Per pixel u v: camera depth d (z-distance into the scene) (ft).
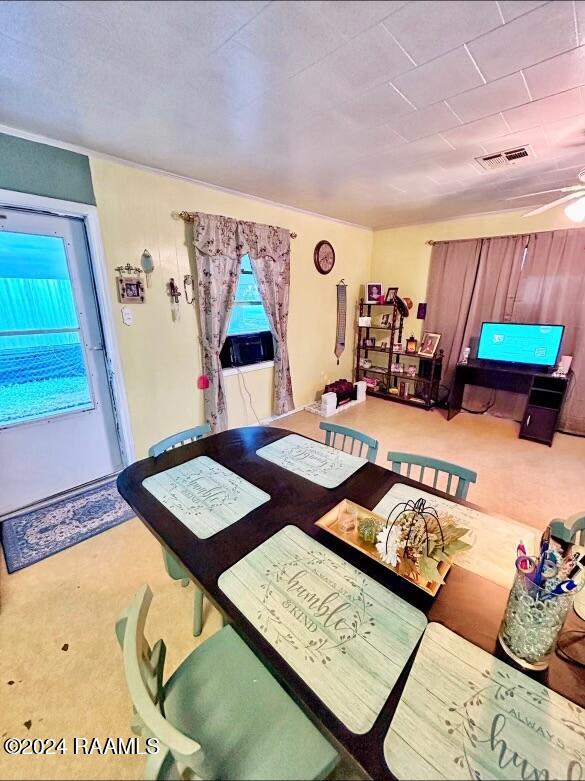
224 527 3.97
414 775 1.96
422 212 12.89
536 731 2.16
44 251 7.41
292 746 2.73
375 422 13.23
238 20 3.67
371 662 2.54
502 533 3.83
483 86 4.94
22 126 6.24
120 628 2.85
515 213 12.42
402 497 4.49
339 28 3.80
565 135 6.56
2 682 4.44
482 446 11.21
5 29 3.72
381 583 3.21
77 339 8.18
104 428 9.04
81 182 7.38
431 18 3.67
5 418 7.44
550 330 11.62
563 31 3.82
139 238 8.54
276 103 5.39
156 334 9.32
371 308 16.94
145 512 4.26
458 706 2.28
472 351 14.15
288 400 13.46
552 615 2.37
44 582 5.95
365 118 5.84
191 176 8.95
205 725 2.88
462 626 2.82
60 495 8.46
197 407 10.71
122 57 4.26
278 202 11.49
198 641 4.99
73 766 3.68
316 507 4.32
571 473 9.60
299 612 2.92
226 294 10.36
